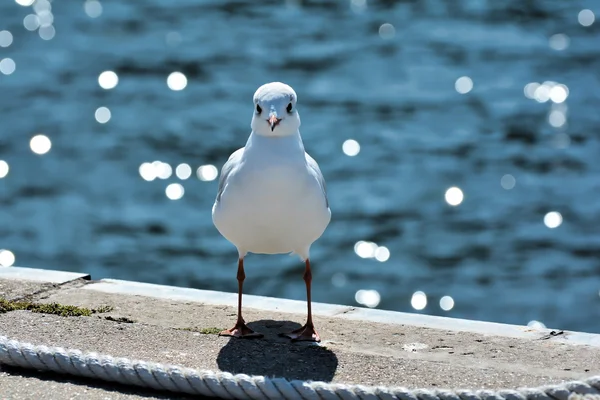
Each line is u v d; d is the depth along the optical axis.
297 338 6.93
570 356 6.66
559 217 16.73
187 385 5.85
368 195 17.64
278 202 6.66
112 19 31.88
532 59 27.19
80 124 22.25
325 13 32.22
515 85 24.89
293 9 32.78
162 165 19.67
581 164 19.39
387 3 32.94
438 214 16.84
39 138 21.22
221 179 7.23
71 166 19.50
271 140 6.64
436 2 33.09
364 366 6.42
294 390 5.72
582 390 5.55
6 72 26.53
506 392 5.61
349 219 16.53
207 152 20.59
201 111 23.30
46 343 6.69
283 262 14.80
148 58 27.70
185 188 18.44
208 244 15.61
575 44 28.61
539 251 15.34
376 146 20.34
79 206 17.36
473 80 25.27
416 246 15.50
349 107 23.05
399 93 24.22
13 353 6.14
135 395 5.88
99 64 27.30
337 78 25.61
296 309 7.70
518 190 17.95
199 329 7.15
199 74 26.31
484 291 13.99
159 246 15.53
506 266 14.80
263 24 31.08
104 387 5.98
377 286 14.16
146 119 22.75
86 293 7.89
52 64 27.31
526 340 6.98
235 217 6.82
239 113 23.23
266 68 26.73
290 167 6.62
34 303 7.52
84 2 33.72
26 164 19.61
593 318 13.16
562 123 22.03
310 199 6.75
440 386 6.09
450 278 14.45
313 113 22.62
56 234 16.06
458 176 18.64
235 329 7.05
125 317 7.34
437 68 26.36
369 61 27.14
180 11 32.66
